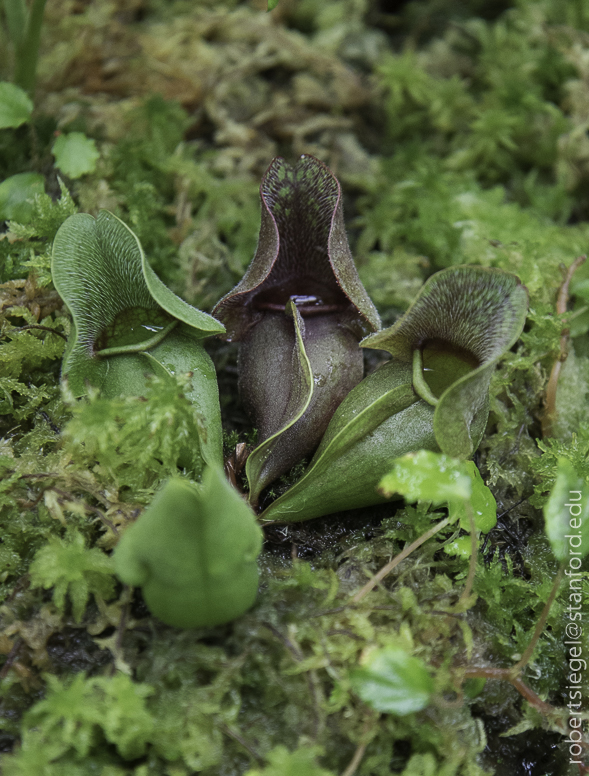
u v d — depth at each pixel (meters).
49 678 0.47
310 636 0.48
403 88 0.66
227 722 0.47
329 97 0.66
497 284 0.48
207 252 0.59
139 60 0.65
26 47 0.59
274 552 0.51
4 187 0.56
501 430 0.54
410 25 0.72
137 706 0.46
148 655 0.48
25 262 0.53
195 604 0.46
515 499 0.53
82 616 0.49
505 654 0.50
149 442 0.49
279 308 0.52
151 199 0.58
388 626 0.49
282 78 0.67
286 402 0.51
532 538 0.52
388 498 0.50
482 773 0.48
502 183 0.65
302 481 0.50
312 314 0.52
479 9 0.72
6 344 0.53
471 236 0.59
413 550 0.50
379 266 0.59
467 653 0.48
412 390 0.49
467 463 0.49
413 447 0.49
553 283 0.57
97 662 0.48
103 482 0.50
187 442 0.49
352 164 0.64
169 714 0.47
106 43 0.65
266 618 0.48
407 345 0.50
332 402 0.51
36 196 0.55
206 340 0.56
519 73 0.66
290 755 0.46
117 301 0.50
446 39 0.69
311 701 0.48
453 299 0.48
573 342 0.58
